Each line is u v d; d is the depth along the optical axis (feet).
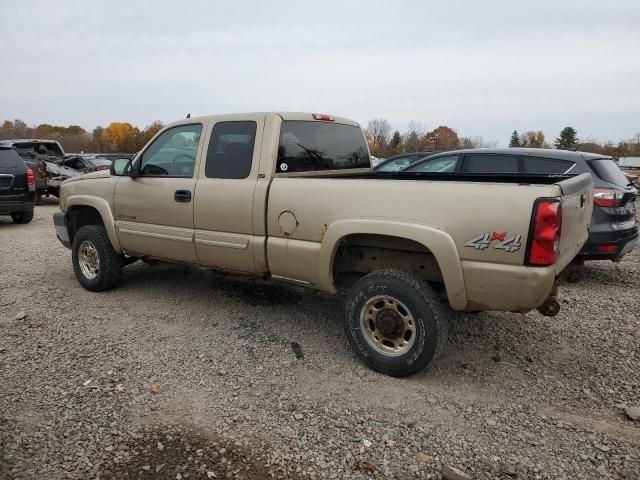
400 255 12.41
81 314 15.78
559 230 10.02
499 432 9.65
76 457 8.68
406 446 9.18
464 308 10.96
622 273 22.18
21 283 19.25
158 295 17.74
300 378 11.72
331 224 12.06
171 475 8.25
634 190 20.61
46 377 11.51
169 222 15.48
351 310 12.09
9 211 34.14
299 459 8.77
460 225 10.52
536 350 13.51
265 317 15.62
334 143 16.06
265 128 13.69
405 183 11.27
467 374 12.07
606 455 8.94
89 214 18.98
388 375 11.84
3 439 9.12
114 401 10.53
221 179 14.23
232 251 14.03
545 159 20.51
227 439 9.30
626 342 14.07
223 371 11.96
